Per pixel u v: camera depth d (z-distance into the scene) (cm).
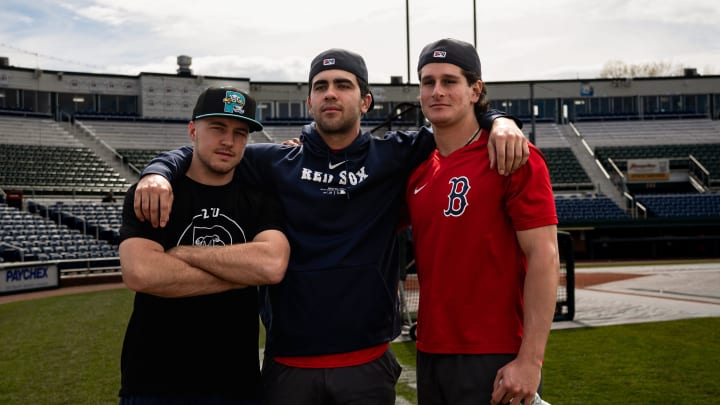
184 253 254
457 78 260
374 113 3600
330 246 274
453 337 253
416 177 277
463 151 262
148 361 255
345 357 272
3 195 2173
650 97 3775
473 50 270
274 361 282
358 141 286
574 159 3356
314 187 280
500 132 241
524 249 244
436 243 258
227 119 256
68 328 886
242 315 267
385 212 284
